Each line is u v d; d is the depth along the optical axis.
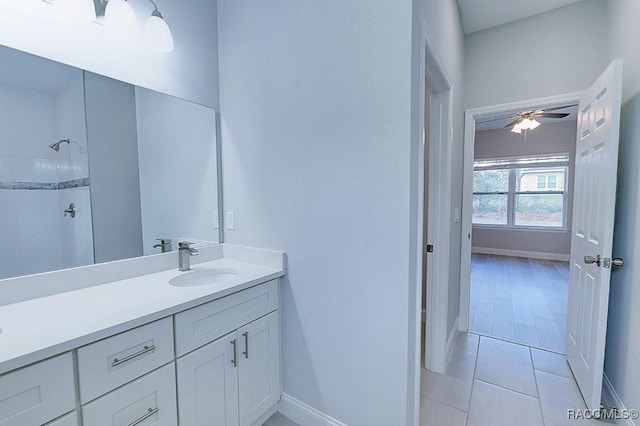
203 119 1.80
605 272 1.57
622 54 1.81
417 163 1.28
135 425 1.01
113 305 1.10
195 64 1.75
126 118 1.49
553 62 2.36
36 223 1.21
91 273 1.36
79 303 1.12
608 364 1.81
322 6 1.38
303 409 1.59
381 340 1.32
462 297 2.69
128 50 1.47
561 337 2.56
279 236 1.64
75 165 1.33
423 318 2.82
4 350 0.77
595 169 1.76
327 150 1.42
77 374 0.87
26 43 1.16
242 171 1.79
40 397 0.80
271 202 1.66
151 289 1.30
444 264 2.03
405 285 1.24
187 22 1.69
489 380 1.96
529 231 5.86
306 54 1.45
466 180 2.66
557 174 5.65
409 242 1.22
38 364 0.79
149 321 1.02
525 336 2.58
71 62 1.28
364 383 1.38
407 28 1.17
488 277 4.44
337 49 1.35
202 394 1.23
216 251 1.87
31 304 1.11
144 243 1.58
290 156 1.56
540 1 2.24
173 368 1.12
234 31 1.76
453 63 2.11
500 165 6.09
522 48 2.47
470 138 2.68
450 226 2.14
